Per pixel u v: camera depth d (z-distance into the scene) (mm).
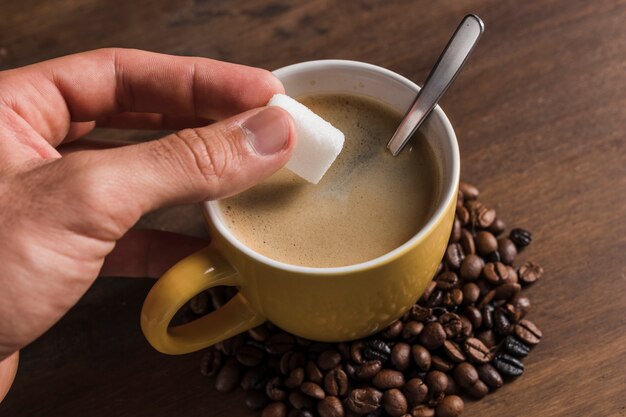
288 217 355
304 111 348
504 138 433
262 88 379
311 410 371
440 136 355
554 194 416
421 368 372
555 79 447
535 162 425
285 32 480
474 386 369
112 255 405
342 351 378
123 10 493
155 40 483
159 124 437
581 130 431
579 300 391
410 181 361
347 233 350
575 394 370
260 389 379
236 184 333
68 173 319
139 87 395
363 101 381
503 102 443
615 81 443
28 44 485
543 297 393
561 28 463
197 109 399
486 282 392
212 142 325
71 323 401
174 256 405
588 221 408
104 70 391
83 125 420
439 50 463
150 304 336
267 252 347
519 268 398
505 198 417
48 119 388
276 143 331
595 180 417
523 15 470
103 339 397
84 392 386
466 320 382
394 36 472
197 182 325
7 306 323
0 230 317
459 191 410
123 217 322
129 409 382
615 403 366
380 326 365
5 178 326
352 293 332
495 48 461
